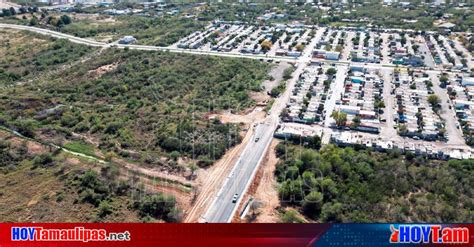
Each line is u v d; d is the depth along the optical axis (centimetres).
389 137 14775
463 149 14075
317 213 10325
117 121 15212
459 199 10900
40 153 12562
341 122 15350
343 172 11856
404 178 11794
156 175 11850
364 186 11356
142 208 10081
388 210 10412
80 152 13062
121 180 11169
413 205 10688
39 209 9888
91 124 15112
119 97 17962
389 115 16362
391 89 18825
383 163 12669
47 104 16900
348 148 13475
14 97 17238
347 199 10794
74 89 18938
